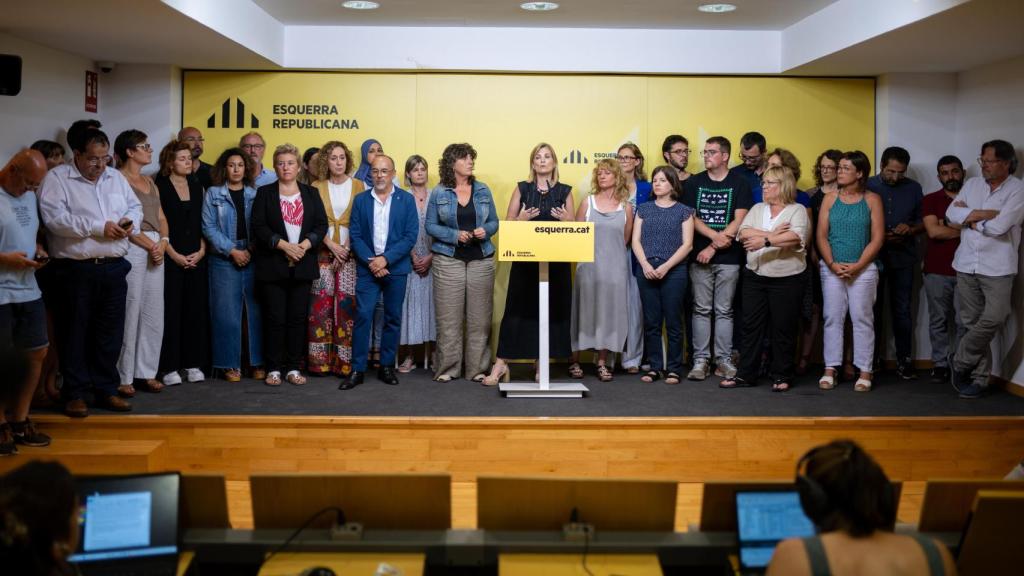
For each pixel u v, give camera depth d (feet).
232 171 18.79
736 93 22.16
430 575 8.48
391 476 8.23
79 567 7.54
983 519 7.88
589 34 21.53
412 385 18.57
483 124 22.02
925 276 20.08
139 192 17.58
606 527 8.34
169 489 7.90
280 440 15.15
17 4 15.25
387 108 21.95
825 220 18.52
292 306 18.69
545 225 16.92
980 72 20.79
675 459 15.24
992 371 19.53
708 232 19.24
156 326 17.72
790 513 8.06
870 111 22.27
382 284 18.72
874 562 6.30
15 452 14.08
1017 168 19.38
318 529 8.32
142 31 17.40
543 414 15.79
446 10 19.84
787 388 18.22
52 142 16.76
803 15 20.16
